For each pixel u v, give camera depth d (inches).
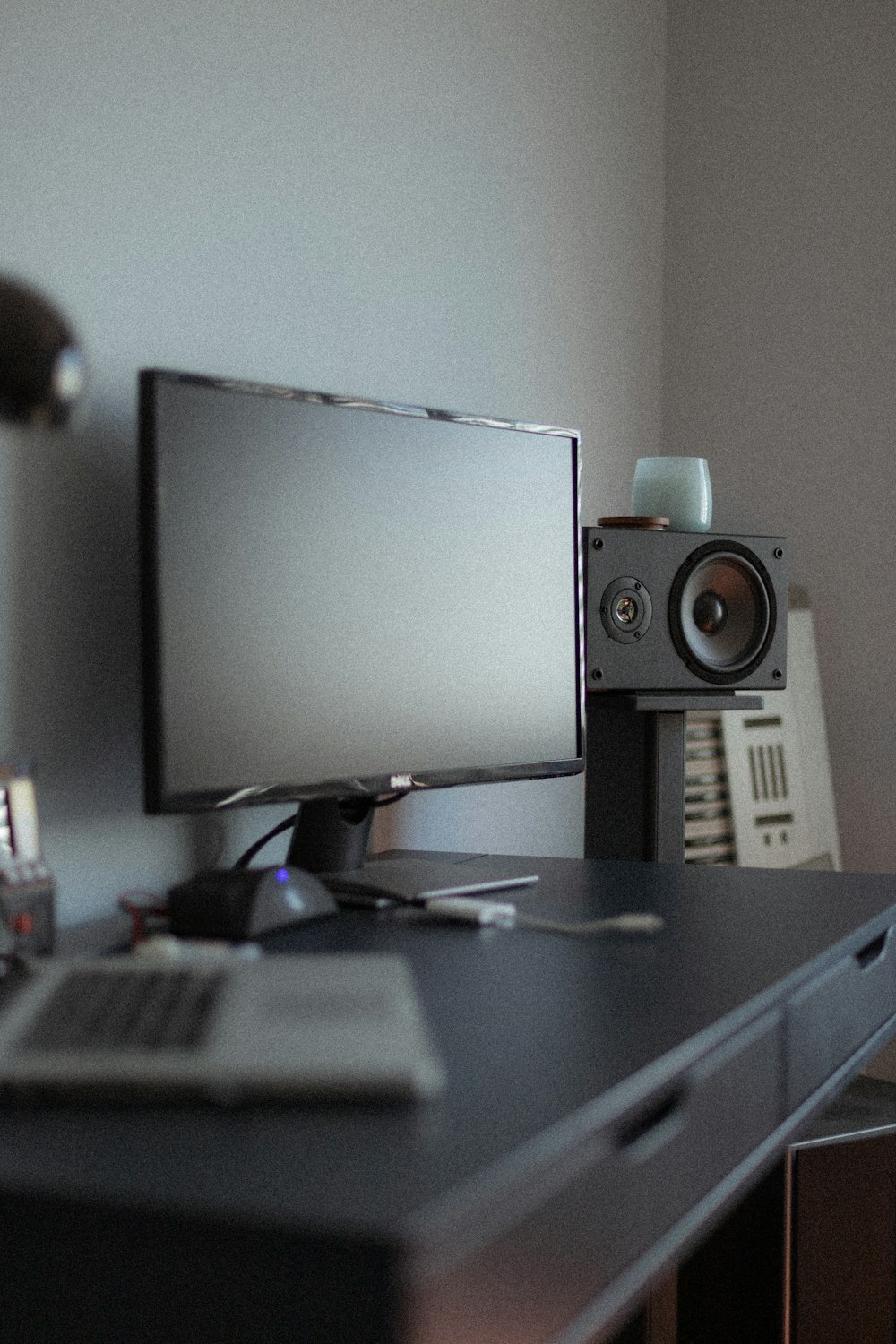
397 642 55.9
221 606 48.5
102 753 55.1
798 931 48.1
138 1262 23.8
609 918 50.5
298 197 66.8
